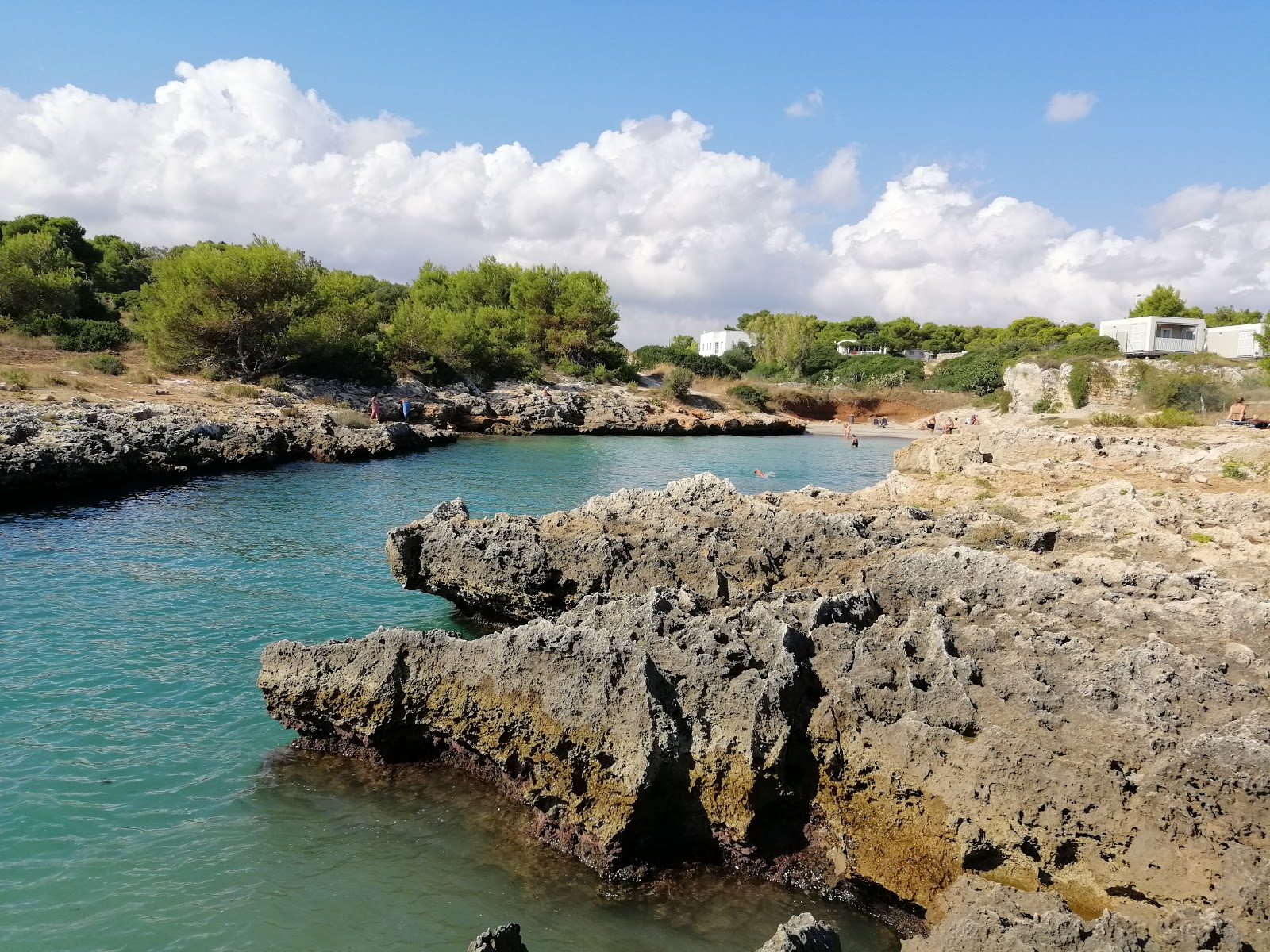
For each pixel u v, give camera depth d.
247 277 55.97
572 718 9.93
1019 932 7.07
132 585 19.31
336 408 55.25
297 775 11.48
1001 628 11.35
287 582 20.17
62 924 8.53
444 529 17.20
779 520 16.73
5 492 27.09
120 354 57.53
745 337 143.75
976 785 8.63
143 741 12.20
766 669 10.18
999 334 145.50
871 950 8.62
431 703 11.19
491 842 10.12
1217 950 6.73
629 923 8.86
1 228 82.50
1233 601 11.57
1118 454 30.53
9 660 14.70
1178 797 8.05
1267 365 56.62
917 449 39.88
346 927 8.69
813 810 9.80
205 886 9.20
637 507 18.89
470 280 97.06
